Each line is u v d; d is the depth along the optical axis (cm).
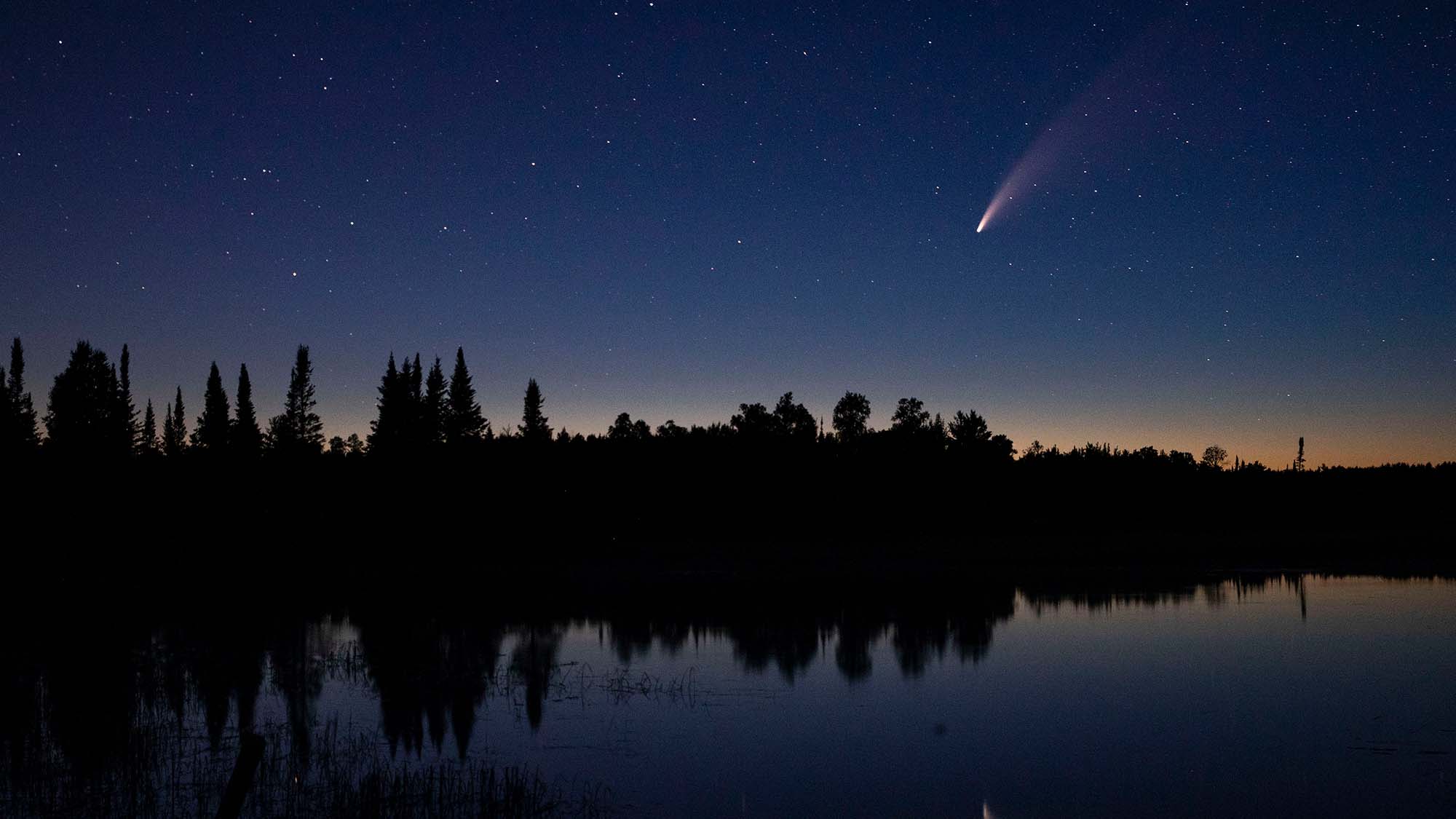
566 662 2348
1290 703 1814
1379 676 2052
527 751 1518
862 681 2073
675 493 7438
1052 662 2273
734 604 3572
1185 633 2684
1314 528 7525
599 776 1380
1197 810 1237
